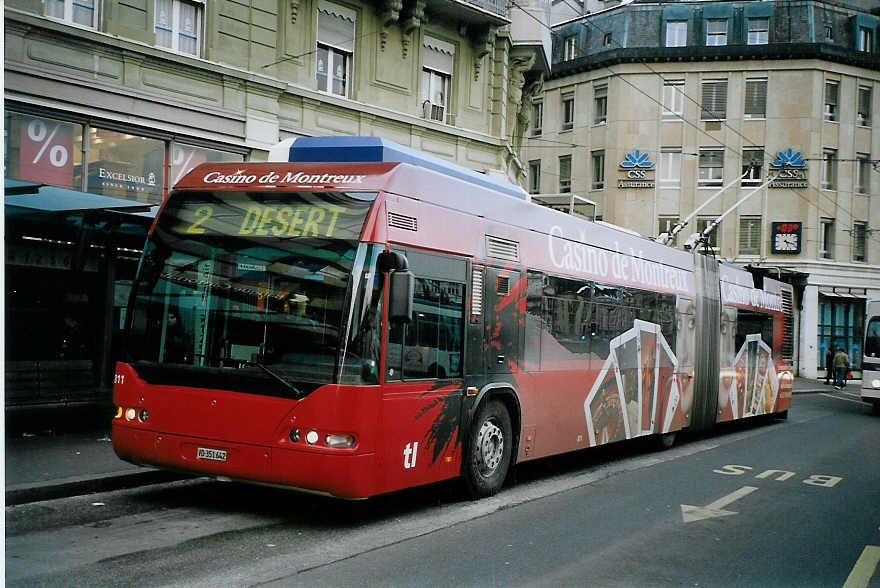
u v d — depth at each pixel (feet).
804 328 134.10
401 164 24.57
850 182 137.39
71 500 25.59
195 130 51.08
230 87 53.11
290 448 22.07
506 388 29.55
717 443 51.37
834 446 50.98
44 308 37.83
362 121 61.93
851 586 20.22
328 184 24.06
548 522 25.80
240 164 25.80
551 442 32.99
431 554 21.20
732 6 138.82
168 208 25.21
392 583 18.47
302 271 22.99
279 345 22.76
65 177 44.98
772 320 66.08
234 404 22.81
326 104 59.41
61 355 38.32
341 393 21.95
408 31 65.16
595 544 23.27
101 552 19.85
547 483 33.35
